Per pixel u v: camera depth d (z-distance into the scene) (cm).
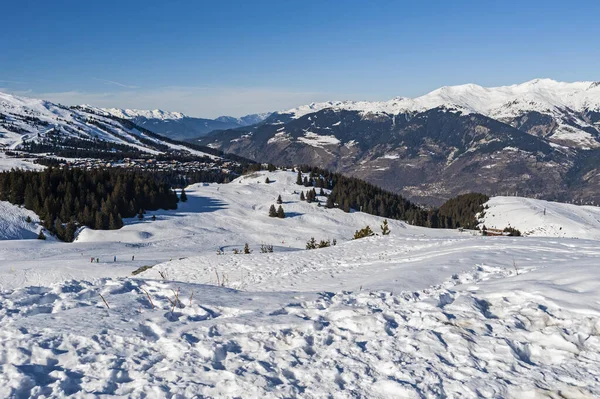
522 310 770
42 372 588
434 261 1641
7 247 6028
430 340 666
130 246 7050
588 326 670
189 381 555
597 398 497
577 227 13075
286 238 10106
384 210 15288
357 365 602
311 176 18862
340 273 1852
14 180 11144
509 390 524
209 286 1231
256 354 648
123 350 670
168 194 13338
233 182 19862
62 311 903
